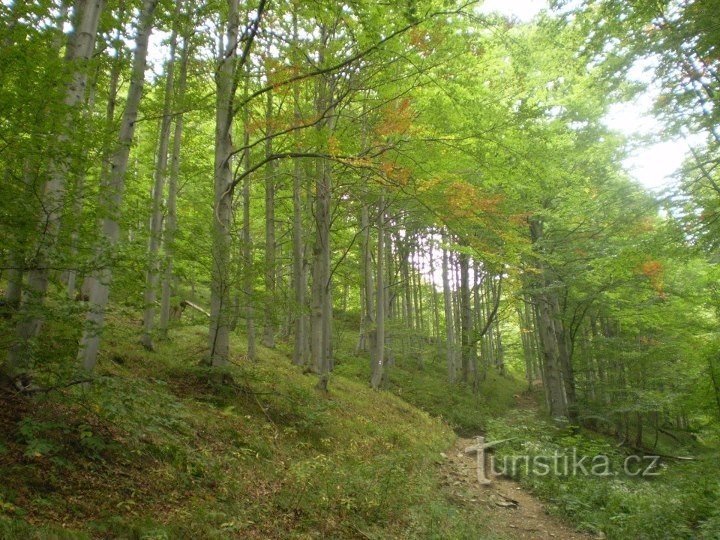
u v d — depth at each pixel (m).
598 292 16.11
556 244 15.52
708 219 8.62
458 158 9.93
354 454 8.24
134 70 6.91
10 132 4.09
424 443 11.88
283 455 7.06
